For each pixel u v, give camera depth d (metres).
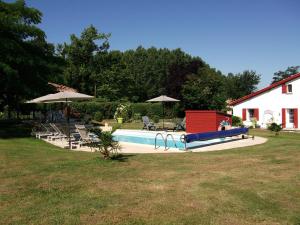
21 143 14.12
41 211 5.67
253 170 8.78
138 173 8.47
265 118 31.28
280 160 10.20
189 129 21.47
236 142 16.47
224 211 5.67
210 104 35.88
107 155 10.40
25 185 7.25
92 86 54.72
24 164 9.36
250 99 32.12
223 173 8.45
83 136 14.52
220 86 36.72
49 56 21.89
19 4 20.31
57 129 17.25
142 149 14.27
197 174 8.36
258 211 5.66
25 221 5.23
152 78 69.31
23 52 18.08
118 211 5.68
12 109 29.06
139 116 36.41
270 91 31.03
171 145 15.65
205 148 14.30
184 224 5.13
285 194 6.57
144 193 6.71
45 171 8.54
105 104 37.81
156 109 40.84
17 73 17.72
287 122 30.45
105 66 56.53
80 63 55.75
